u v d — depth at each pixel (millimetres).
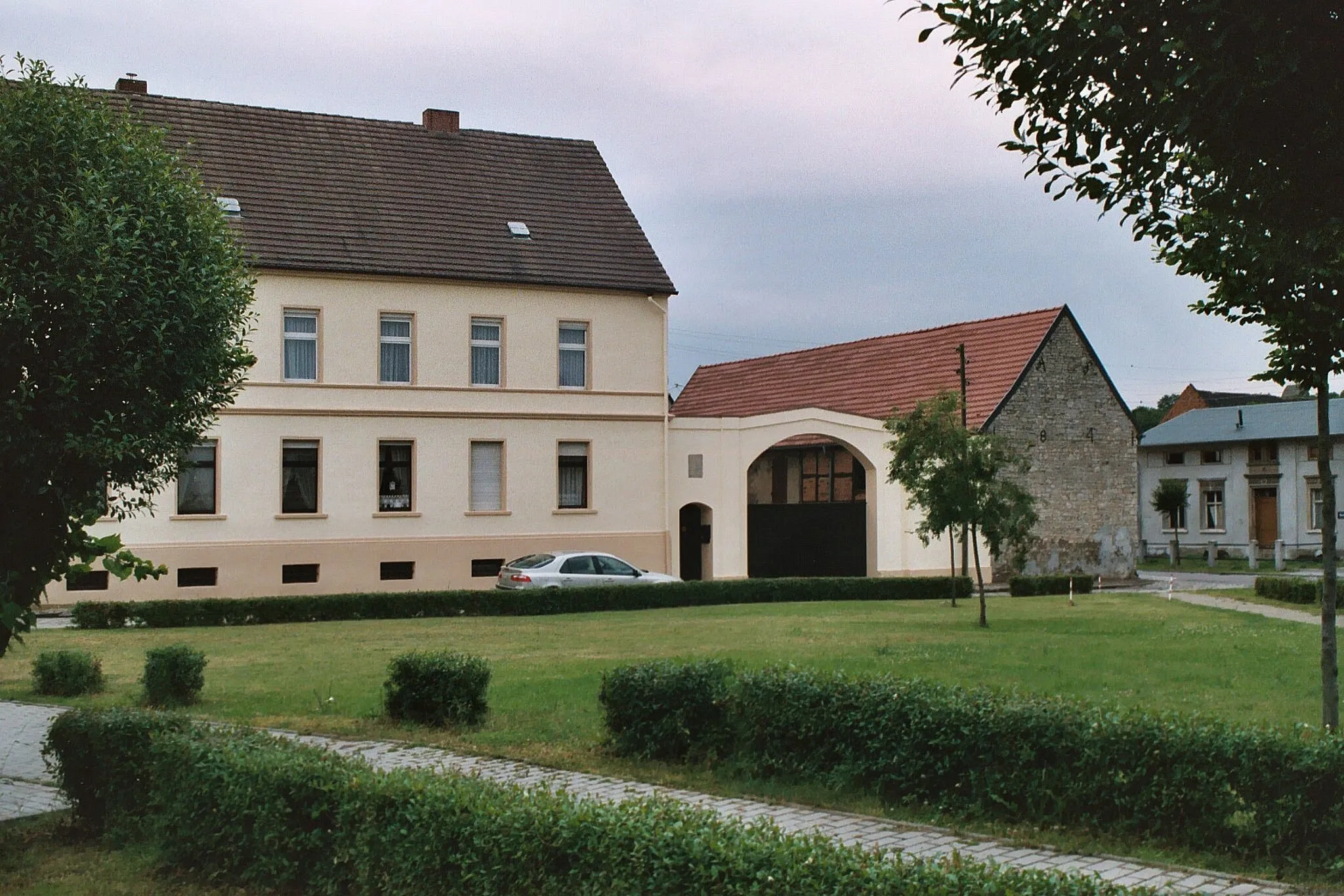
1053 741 8734
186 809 8242
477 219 37438
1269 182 6344
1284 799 7633
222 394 10227
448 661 13320
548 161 40312
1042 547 44125
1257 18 5633
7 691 16516
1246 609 29828
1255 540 62094
